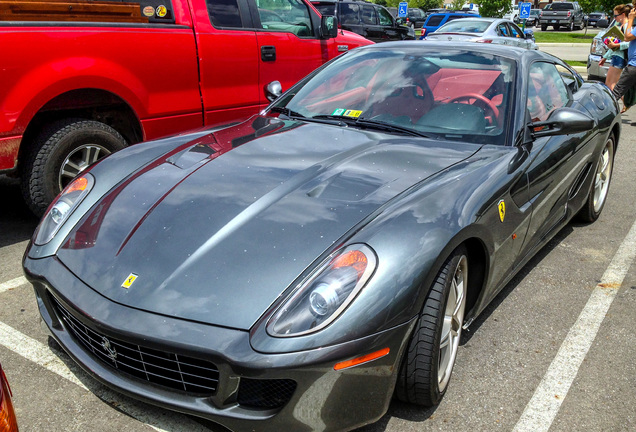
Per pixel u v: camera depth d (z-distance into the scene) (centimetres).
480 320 309
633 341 295
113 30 403
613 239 429
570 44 2505
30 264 234
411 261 203
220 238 215
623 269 378
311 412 190
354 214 221
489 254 253
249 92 514
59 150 389
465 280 246
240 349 185
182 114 462
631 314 322
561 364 272
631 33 862
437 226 217
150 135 445
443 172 257
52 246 237
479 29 1470
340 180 246
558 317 316
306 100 348
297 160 266
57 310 234
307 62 576
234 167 261
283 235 213
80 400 234
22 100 362
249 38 505
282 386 188
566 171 348
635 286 355
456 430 226
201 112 476
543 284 353
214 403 194
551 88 371
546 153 314
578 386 257
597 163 412
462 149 285
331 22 576
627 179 586
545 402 245
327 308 188
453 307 234
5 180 520
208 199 236
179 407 197
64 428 219
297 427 191
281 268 201
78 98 401
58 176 394
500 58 340
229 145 288
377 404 204
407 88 330
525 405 243
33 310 302
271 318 189
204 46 466
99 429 219
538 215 315
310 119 329
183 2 454
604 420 236
